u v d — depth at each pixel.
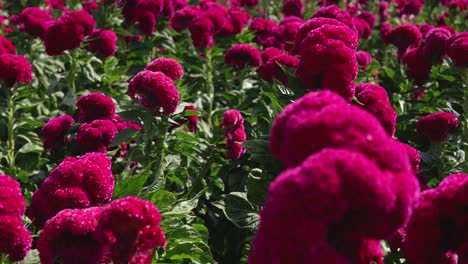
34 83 6.82
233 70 6.61
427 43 5.93
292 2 9.17
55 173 2.95
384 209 1.61
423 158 4.19
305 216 1.60
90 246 2.39
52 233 2.42
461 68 4.57
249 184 2.95
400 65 7.05
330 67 2.87
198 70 6.48
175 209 3.42
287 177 1.63
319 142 1.73
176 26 7.19
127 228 2.23
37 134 5.97
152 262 2.99
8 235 2.54
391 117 3.24
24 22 6.77
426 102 6.09
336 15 4.41
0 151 5.36
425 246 2.17
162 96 3.66
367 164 1.61
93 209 2.58
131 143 5.02
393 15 13.90
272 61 4.35
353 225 1.69
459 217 2.14
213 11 6.55
